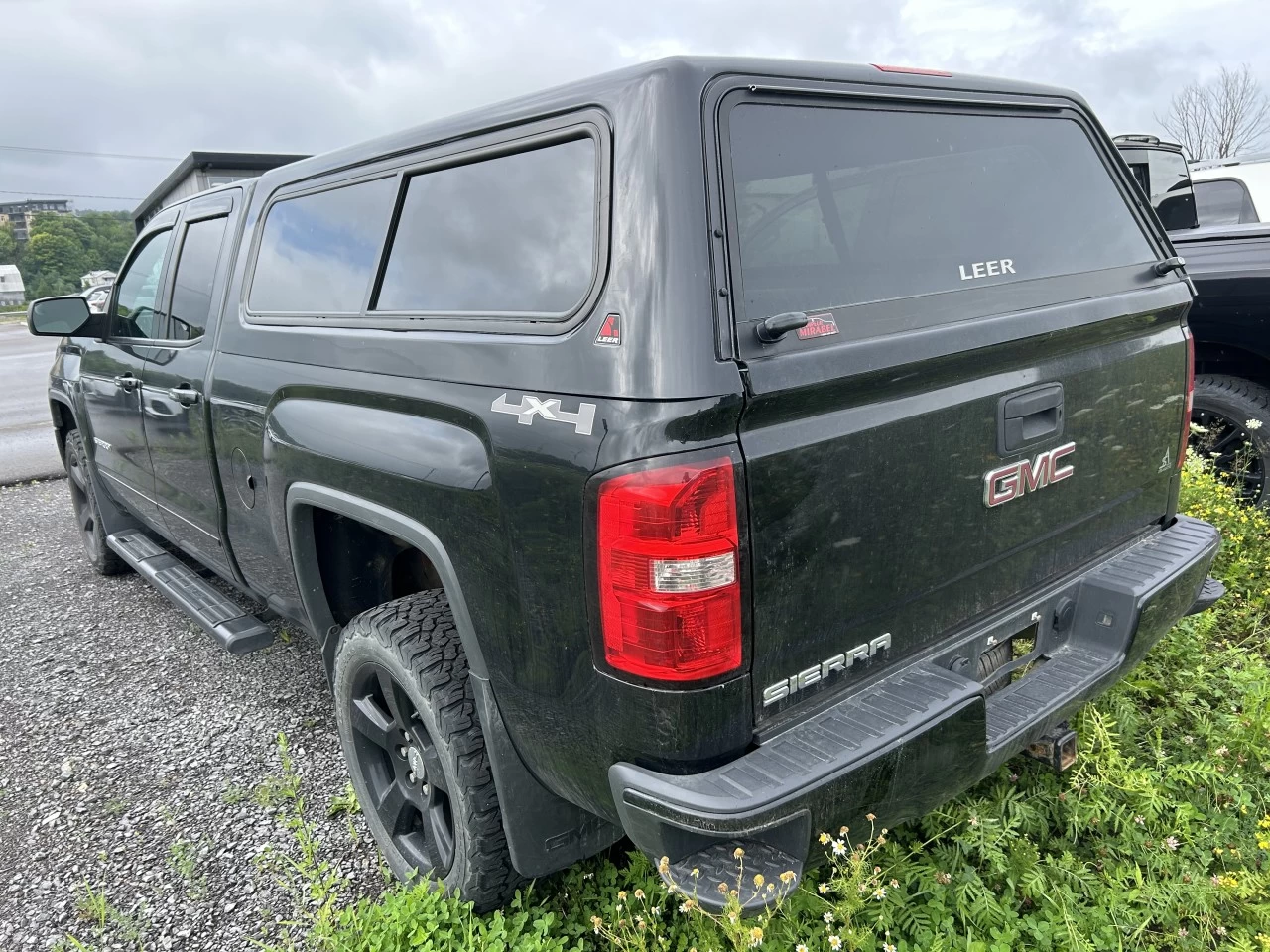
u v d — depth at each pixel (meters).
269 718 3.50
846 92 1.93
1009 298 2.09
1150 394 2.48
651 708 1.62
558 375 1.71
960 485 1.96
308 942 2.31
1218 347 4.45
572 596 1.70
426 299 2.18
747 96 1.75
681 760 1.63
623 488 1.56
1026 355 2.05
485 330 1.93
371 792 2.61
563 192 1.84
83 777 3.15
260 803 2.95
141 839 2.80
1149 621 2.31
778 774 1.61
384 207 2.38
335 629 2.80
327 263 2.59
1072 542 2.35
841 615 1.79
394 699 2.39
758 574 1.61
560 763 1.89
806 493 1.66
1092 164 2.56
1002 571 2.14
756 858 1.65
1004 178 2.29
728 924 1.65
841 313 1.76
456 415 1.94
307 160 2.83
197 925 2.44
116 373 4.01
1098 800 2.44
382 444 2.16
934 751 1.78
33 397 13.34
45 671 4.01
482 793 2.13
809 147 1.85
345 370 2.35
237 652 3.22
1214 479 4.04
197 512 3.49
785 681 1.72
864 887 1.88
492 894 2.23
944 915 2.15
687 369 1.53
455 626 2.26
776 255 1.72
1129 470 2.48
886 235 1.97
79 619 4.61
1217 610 3.56
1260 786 2.59
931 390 1.87
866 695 1.85
